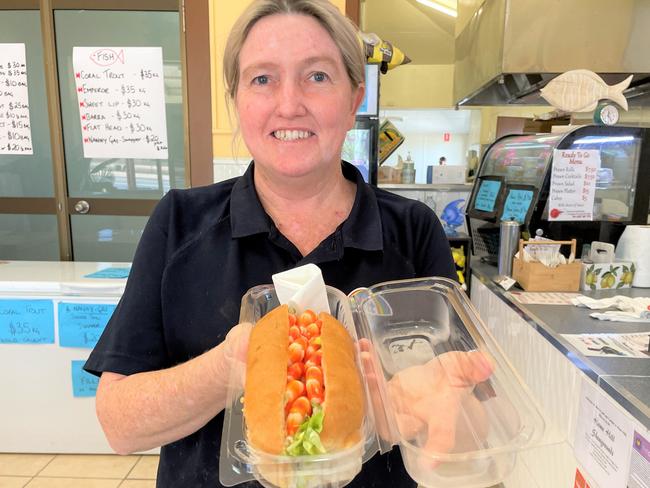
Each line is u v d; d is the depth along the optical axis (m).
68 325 1.86
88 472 1.89
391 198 0.94
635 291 1.58
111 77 2.22
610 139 1.69
